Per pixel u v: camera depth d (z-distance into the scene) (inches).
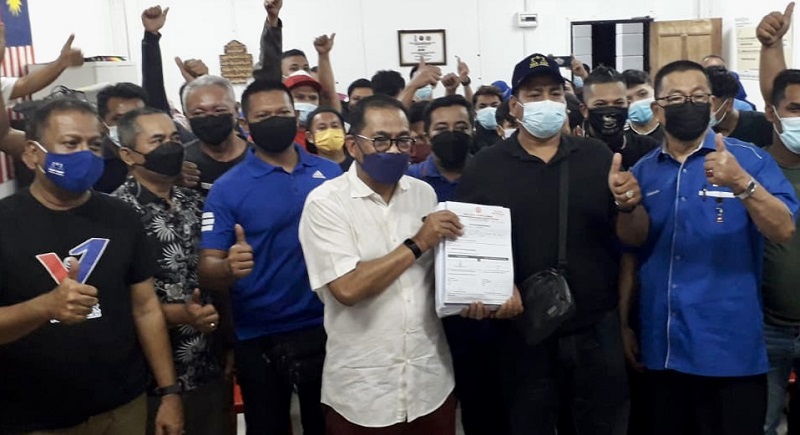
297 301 92.3
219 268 85.2
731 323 83.3
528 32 319.3
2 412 70.2
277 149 92.8
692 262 84.3
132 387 76.2
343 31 309.9
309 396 97.0
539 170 84.5
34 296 69.3
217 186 91.8
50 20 185.0
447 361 82.7
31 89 101.0
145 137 86.8
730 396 85.2
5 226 69.5
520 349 85.0
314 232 77.5
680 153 85.9
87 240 72.2
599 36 322.3
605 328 85.4
